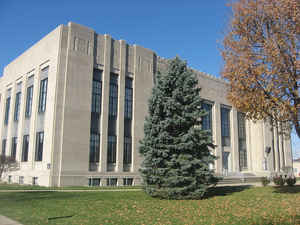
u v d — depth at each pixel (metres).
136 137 32.44
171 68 19.75
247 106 16.91
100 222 10.98
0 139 38.53
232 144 45.50
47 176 25.86
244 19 17.33
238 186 25.83
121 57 32.38
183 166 17.47
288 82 16.08
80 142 27.59
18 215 12.25
